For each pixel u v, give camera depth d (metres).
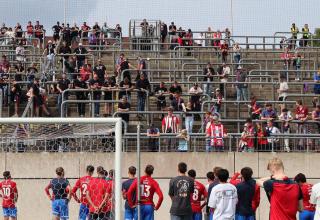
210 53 72.88
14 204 46.81
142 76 59.28
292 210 31.14
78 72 65.31
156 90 60.31
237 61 71.12
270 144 52.44
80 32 76.44
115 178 33.69
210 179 39.84
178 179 37.69
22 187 50.25
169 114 53.66
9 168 50.19
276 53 73.31
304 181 40.12
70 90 57.75
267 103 58.50
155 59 66.38
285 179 31.31
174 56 71.62
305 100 64.00
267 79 68.38
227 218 34.69
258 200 36.22
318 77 65.31
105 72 62.50
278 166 31.55
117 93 59.47
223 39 71.44
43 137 41.47
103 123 34.50
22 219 50.12
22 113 60.09
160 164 50.84
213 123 52.44
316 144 53.28
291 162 51.41
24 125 40.12
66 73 63.19
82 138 50.06
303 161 51.47
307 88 65.81
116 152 33.66
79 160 50.22
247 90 62.44
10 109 60.31
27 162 50.22
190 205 37.75
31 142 50.22
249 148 52.25
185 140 52.00
